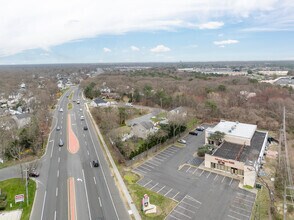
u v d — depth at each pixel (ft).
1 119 269.03
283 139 232.73
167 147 213.66
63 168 171.32
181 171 169.07
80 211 123.75
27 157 188.34
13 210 124.98
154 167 174.81
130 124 266.16
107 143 221.87
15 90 539.29
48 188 145.38
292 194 140.46
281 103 322.75
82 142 224.33
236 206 129.49
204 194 140.77
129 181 153.69
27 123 247.50
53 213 122.31
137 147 205.46
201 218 119.44
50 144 218.38
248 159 167.53
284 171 166.30
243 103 348.79
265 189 146.72
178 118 240.12
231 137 202.18
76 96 507.71
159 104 379.76
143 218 118.62
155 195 138.72
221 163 169.37
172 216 120.67
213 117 306.35
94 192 141.18
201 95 396.98
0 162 181.16
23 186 146.72
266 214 123.13
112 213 122.31
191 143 224.12
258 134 224.94
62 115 332.60
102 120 271.69
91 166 174.50
